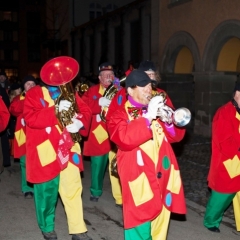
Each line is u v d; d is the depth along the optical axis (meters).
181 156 9.39
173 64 13.89
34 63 48.53
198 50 12.19
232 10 10.73
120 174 3.37
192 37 12.38
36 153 4.30
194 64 12.95
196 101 12.48
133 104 3.37
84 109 4.42
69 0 27.12
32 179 4.33
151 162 3.32
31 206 6.13
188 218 5.47
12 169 8.50
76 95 4.44
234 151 4.38
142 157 3.31
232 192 4.51
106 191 6.77
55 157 4.29
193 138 11.73
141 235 3.34
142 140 3.20
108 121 3.42
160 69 14.20
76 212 4.44
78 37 25.12
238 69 12.47
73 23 26.91
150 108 3.17
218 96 11.98
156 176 3.31
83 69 24.38
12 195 6.71
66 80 4.10
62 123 4.20
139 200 3.28
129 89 3.36
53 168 4.29
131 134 3.18
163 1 13.83
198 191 6.68
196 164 8.59
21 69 48.25
